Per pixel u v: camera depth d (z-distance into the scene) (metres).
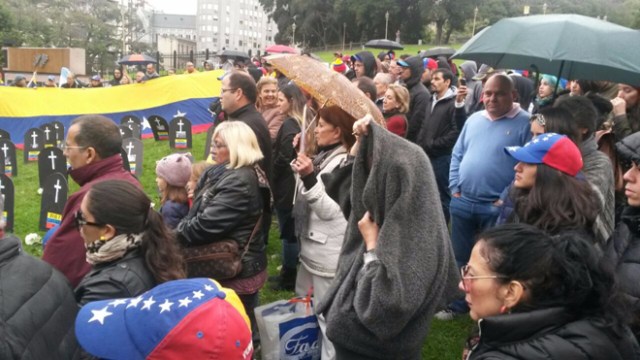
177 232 3.10
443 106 5.51
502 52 3.62
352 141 2.80
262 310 3.01
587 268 1.54
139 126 10.82
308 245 3.23
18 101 11.57
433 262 2.00
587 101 3.03
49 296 1.68
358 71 8.10
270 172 4.23
